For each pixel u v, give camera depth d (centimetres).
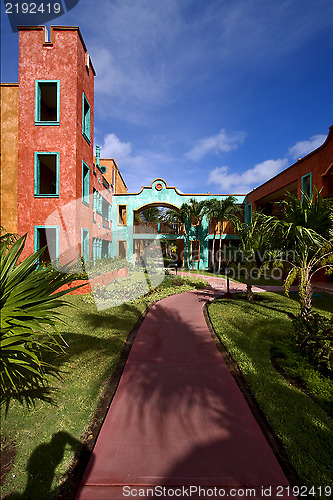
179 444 246
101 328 571
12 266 278
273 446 248
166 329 582
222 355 444
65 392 326
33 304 249
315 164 1323
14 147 1191
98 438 254
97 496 198
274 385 346
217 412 292
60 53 1135
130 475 214
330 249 613
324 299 952
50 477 215
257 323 619
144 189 2272
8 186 1179
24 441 250
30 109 1127
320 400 315
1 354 224
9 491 203
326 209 627
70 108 1134
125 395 323
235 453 237
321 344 404
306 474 218
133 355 439
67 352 441
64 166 1123
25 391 324
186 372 381
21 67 1133
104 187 1770
